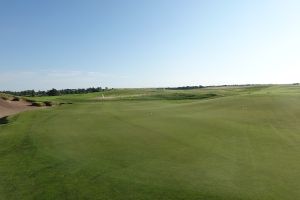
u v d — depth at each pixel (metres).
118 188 11.95
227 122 27.31
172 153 16.78
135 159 15.70
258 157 16.00
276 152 17.02
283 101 40.59
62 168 14.51
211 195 11.13
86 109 44.28
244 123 26.81
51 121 29.86
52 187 12.29
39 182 12.88
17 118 32.59
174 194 11.30
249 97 45.97
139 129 24.17
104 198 11.15
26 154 17.22
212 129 23.95
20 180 13.18
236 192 11.37
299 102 39.47
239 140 20.06
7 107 55.50
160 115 32.91
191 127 24.88
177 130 23.56
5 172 14.26
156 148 17.92
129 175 13.31
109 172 13.76
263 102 40.34
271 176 13.05
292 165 14.59
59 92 137.38
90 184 12.45
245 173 13.45
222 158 15.81
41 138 21.14
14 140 20.88
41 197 11.42
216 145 18.64
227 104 40.72
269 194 11.18
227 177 12.94
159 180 12.66
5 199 11.38
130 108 44.53
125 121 28.75
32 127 26.16
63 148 18.22
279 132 22.84
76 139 20.66
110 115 33.91
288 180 12.56
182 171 13.74
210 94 95.31
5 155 17.25
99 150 17.64
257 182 12.35
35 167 14.82
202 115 32.25
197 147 18.12
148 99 83.94
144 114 34.22
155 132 22.80
